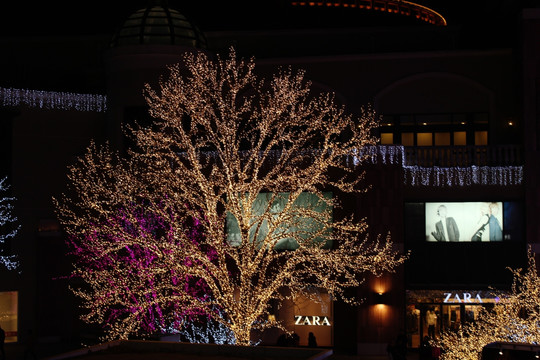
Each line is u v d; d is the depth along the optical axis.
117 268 31.77
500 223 33.91
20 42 43.94
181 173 28.09
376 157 33.62
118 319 32.06
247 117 37.50
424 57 37.59
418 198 34.09
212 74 27.16
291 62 37.88
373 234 33.38
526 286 30.09
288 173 33.19
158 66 37.47
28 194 37.75
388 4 44.16
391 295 33.09
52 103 38.47
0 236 36.97
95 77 41.88
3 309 37.00
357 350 32.88
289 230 33.62
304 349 14.16
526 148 33.84
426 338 29.67
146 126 37.47
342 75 37.75
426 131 37.59
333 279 33.28
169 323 32.31
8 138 37.44
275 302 34.41
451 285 33.56
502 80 37.16
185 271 24.34
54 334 37.38
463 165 34.38
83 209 37.62
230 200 24.02
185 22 39.34
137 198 34.38
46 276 37.50
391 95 37.75
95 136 39.12
